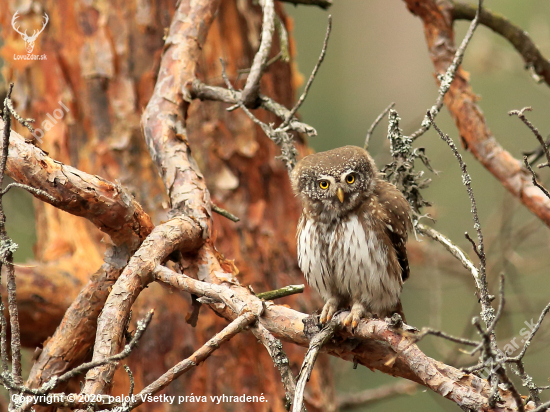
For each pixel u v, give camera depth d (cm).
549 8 1984
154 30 1041
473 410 521
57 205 641
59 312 947
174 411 995
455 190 1925
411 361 554
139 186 1028
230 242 1052
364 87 2373
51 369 706
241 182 1073
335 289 798
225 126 1069
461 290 1786
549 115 1906
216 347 552
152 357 998
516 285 1323
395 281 777
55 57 1053
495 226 1606
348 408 1320
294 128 752
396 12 2461
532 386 507
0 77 1420
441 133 574
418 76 2378
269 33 791
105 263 708
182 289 613
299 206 1123
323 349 644
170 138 779
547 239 1554
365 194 778
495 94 1961
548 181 1260
